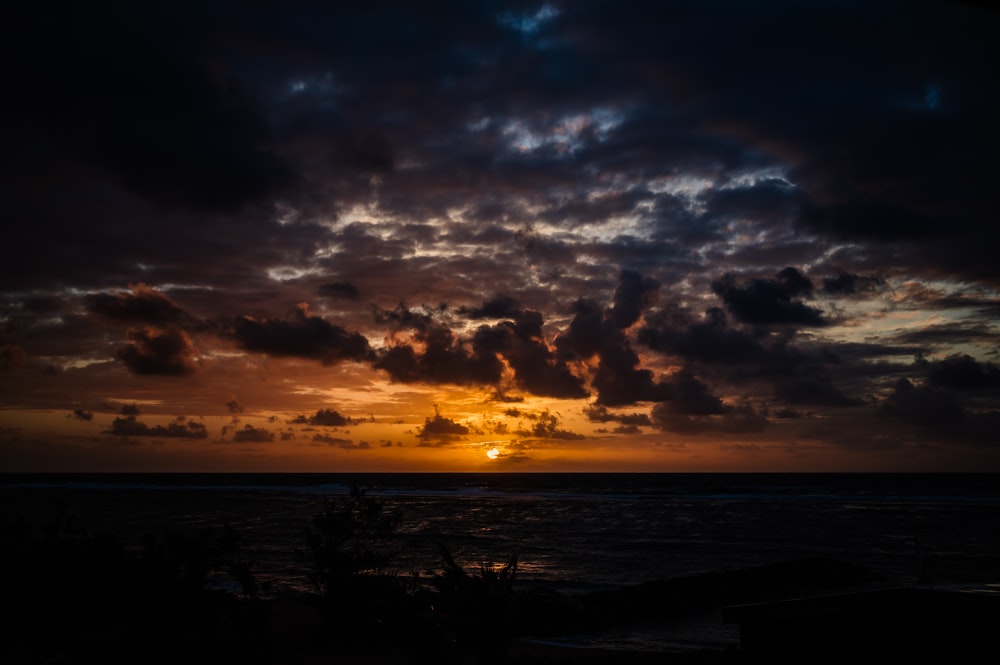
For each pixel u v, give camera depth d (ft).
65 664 22.45
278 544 91.15
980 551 99.76
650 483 427.74
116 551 30.01
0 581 28.04
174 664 23.43
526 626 45.09
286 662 27.12
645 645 41.60
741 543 109.91
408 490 343.67
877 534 126.00
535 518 162.61
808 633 19.10
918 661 17.43
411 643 29.17
